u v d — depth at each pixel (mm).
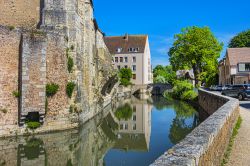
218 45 50844
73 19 22078
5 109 17578
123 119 30875
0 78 17469
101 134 22156
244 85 34531
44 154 15422
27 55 18031
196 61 51188
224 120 9711
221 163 8617
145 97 67062
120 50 86938
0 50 17562
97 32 35188
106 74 37781
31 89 18156
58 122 19984
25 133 18328
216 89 50125
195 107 39094
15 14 24172
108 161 15734
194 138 6375
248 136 12414
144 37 89500
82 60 24422
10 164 13508
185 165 4492
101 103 35688
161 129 24375
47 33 19859
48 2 22000
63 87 20516
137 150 18094
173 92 58625
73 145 17547
